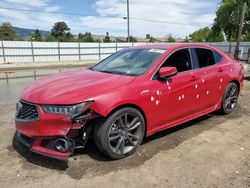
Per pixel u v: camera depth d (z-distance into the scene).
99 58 43.25
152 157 3.86
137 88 3.85
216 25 54.91
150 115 4.07
